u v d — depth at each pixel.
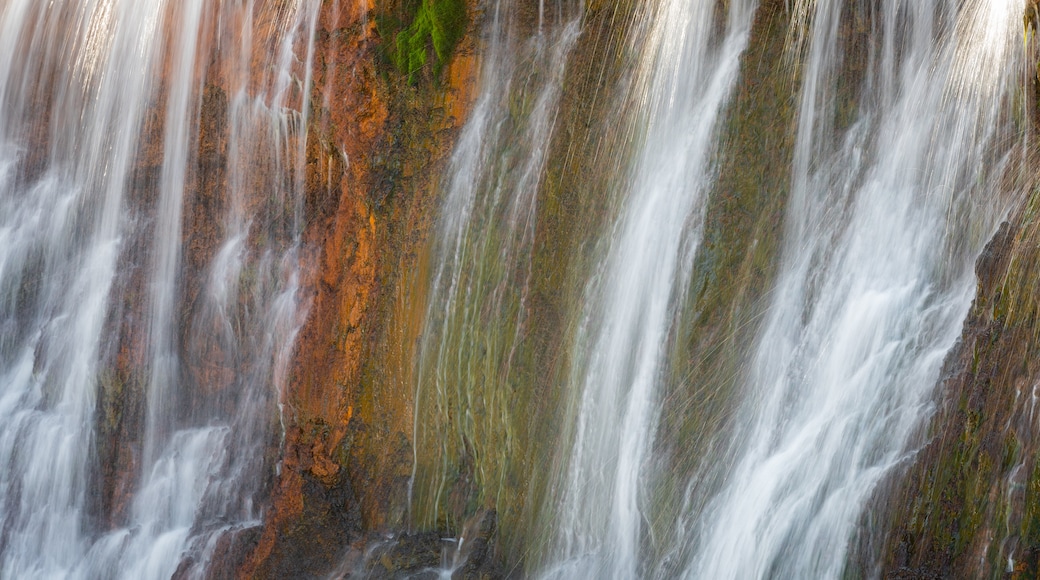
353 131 8.49
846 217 7.79
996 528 6.73
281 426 8.81
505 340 8.05
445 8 8.23
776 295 7.73
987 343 6.99
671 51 8.10
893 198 7.76
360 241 8.41
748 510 7.50
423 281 8.27
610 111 8.09
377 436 8.23
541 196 8.11
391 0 8.37
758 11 7.97
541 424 7.92
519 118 8.23
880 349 7.50
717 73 8.03
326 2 8.66
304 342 8.60
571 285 8.00
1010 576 6.63
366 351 8.31
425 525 8.12
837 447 7.45
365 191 8.39
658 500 7.64
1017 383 6.79
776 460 7.54
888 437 7.29
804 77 7.90
